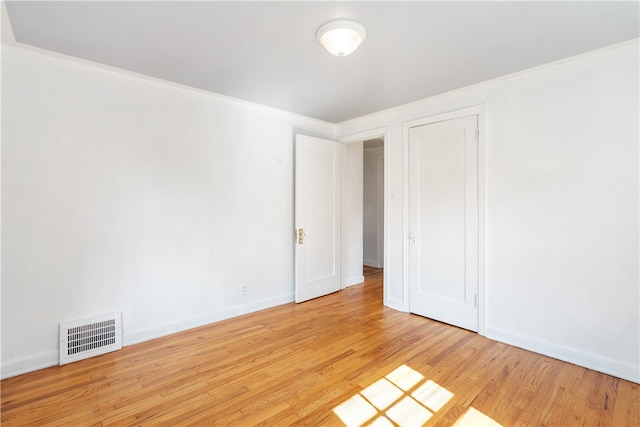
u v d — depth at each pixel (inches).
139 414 72.9
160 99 113.3
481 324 115.6
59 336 94.8
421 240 134.5
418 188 135.0
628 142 86.7
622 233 87.7
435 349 105.3
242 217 136.8
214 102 127.0
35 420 70.6
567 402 77.2
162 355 100.9
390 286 147.0
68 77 96.0
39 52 90.8
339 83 114.0
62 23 76.7
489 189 113.0
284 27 78.3
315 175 159.3
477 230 116.6
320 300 159.0
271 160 146.3
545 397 79.2
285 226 153.1
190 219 121.6
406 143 138.5
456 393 81.1
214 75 107.3
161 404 76.5
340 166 172.2
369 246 245.4
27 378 87.4
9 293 88.4
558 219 98.3
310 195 157.3
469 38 83.3
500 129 110.1
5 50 87.1
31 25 77.6
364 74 106.3
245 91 122.0
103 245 102.7
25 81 89.7
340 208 173.6
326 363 96.2
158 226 113.9
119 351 103.5
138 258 109.7
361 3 68.3
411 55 92.7
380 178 237.1
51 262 94.1
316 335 116.5
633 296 86.2
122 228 106.3
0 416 71.8
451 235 124.6
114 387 83.4
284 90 121.2
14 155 88.6
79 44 87.1
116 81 104.2
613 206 89.0
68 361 95.7
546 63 98.1
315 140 158.4
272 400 78.3
